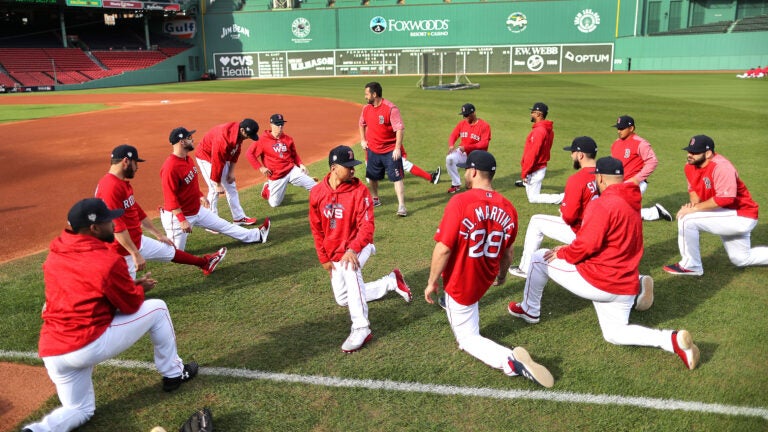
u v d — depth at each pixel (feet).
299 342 14.29
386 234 23.11
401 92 99.45
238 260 20.43
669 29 173.27
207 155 24.45
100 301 10.57
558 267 13.74
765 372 12.46
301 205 28.48
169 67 179.11
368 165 26.58
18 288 18.03
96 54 169.68
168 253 17.62
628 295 12.99
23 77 146.61
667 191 29.60
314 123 62.23
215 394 12.08
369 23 180.45
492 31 175.63
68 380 10.77
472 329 13.09
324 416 11.24
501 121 56.95
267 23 185.88
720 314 15.37
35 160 41.81
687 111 62.13
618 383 12.16
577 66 173.17
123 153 15.31
